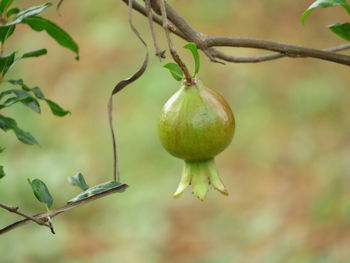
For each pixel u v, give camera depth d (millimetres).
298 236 9641
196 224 10781
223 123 2863
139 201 11227
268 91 13383
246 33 14781
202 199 2953
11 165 11398
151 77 13602
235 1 15281
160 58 2693
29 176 11188
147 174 11906
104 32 14906
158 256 10234
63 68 14633
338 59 2988
